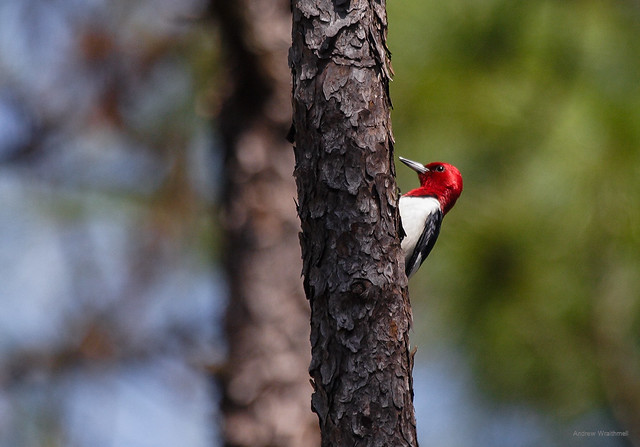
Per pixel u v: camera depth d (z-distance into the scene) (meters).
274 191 9.34
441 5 8.53
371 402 4.68
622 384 8.40
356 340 4.70
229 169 9.47
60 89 10.32
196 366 9.66
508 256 8.25
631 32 8.32
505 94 8.20
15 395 10.26
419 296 9.00
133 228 11.12
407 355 4.82
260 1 8.93
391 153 4.87
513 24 8.35
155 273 11.06
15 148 10.29
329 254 4.74
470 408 9.35
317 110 4.77
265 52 8.95
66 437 10.09
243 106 9.38
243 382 9.08
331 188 4.73
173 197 10.86
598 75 8.19
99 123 10.34
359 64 4.78
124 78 10.33
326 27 4.79
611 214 7.89
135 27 10.23
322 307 4.77
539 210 8.02
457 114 8.29
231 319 9.32
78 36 10.10
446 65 8.43
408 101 8.46
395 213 4.85
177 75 10.59
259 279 9.25
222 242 9.85
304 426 9.02
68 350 10.41
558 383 8.68
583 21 8.26
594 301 8.20
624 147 7.92
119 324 10.73
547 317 8.33
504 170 8.20
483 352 8.75
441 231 8.61
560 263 8.11
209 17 8.98
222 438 9.12
